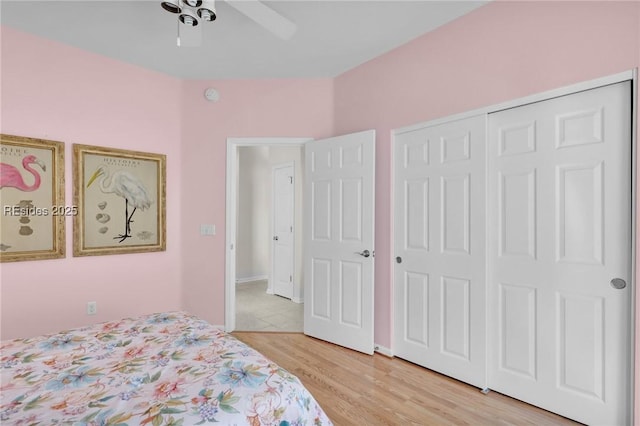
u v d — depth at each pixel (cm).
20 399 103
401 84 278
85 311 284
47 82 265
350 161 301
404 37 267
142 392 107
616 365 177
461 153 240
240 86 344
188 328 168
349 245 300
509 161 218
